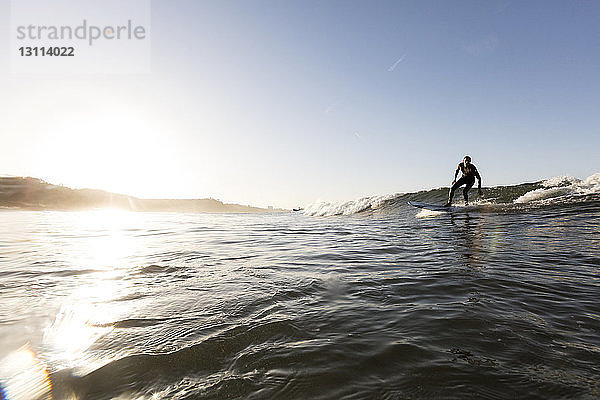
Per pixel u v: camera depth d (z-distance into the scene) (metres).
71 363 1.73
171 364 1.69
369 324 2.16
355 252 5.22
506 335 1.93
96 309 2.57
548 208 9.52
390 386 1.46
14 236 9.41
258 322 2.22
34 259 5.08
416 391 1.42
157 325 2.22
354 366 1.63
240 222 17.81
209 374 1.60
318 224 13.41
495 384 1.45
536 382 1.45
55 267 4.37
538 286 2.86
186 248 6.38
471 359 1.67
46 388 1.50
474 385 1.44
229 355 1.78
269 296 2.85
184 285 3.30
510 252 4.41
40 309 2.59
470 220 9.20
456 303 2.50
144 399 1.42
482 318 2.18
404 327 2.09
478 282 3.04
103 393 1.46
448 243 5.57
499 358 1.67
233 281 3.45
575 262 3.70
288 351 1.80
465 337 1.92
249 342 1.93
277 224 14.85
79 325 2.25
